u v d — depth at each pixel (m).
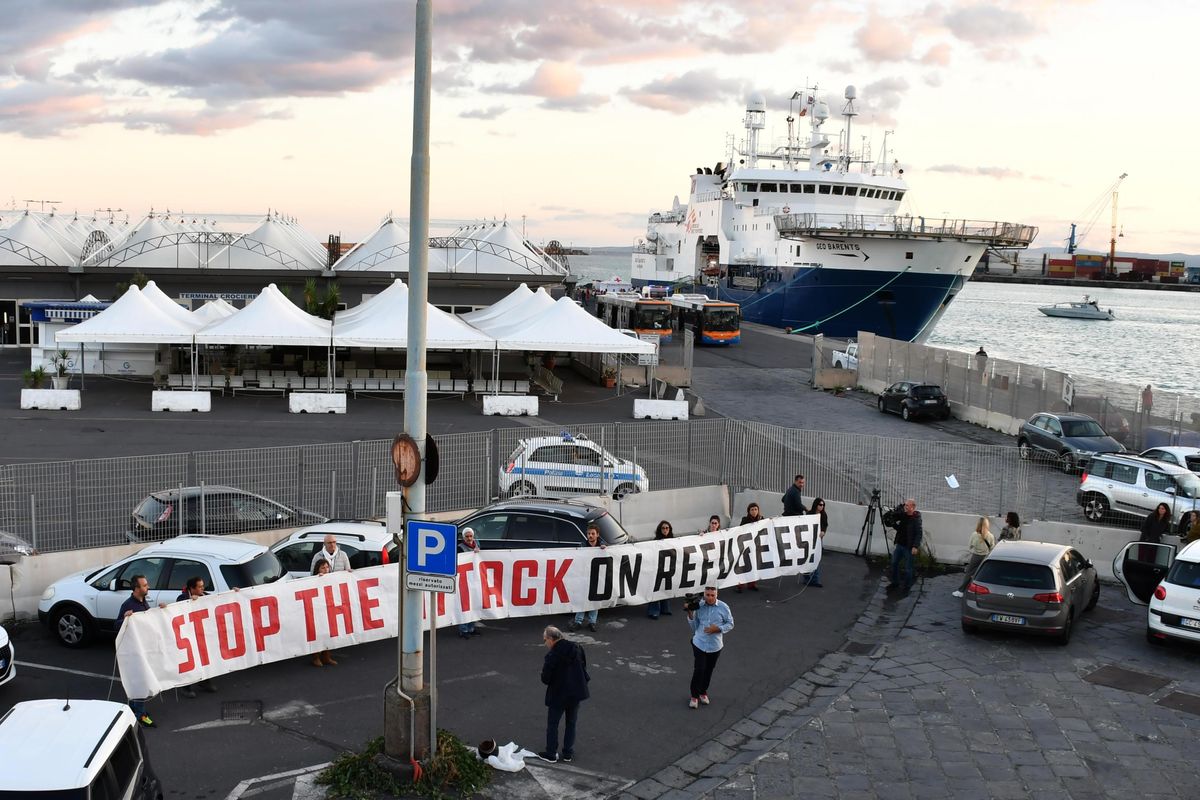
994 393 36.06
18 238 54.00
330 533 15.44
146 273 53.94
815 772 10.63
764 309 75.62
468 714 11.93
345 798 9.65
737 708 12.44
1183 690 13.05
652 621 15.84
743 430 26.06
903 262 66.31
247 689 12.55
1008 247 68.25
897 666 13.93
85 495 20.20
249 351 46.16
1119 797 10.10
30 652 13.59
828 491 23.62
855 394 44.69
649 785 10.31
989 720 12.04
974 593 14.99
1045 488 22.39
